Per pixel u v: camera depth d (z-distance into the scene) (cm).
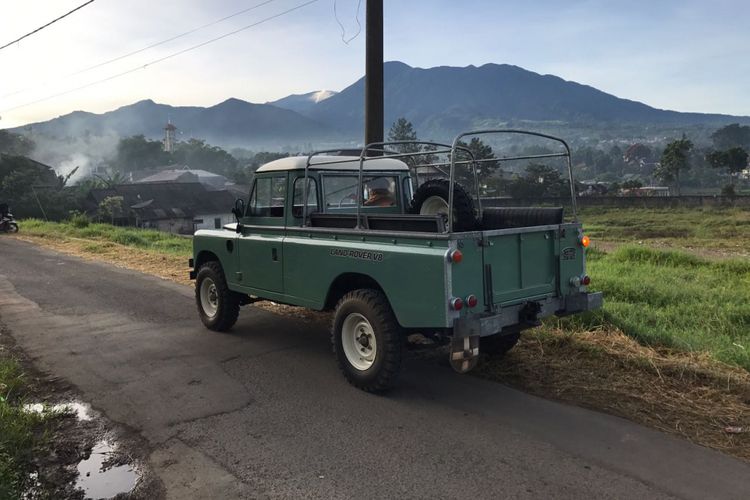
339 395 517
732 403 476
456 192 540
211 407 495
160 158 13475
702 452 397
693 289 948
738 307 826
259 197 673
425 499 345
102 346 689
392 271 488
